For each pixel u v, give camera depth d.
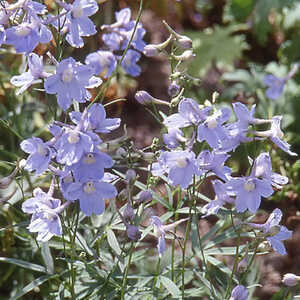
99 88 0.90
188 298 0.75
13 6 0.64
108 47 0.81
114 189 0.61
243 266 0.66
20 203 0.79
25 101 0.87
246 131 0.62
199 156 0.63
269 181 0.62
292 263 0.89
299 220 0.92
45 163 0.60
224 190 0.62
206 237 0.71
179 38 0.68
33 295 0.78
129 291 0.69
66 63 0.61
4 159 0.84
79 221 0.74
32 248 0.76
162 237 0.64
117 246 0.69
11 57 0.88
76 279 0.72
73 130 0.59
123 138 0.64
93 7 0.65
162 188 0.90
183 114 0.61
